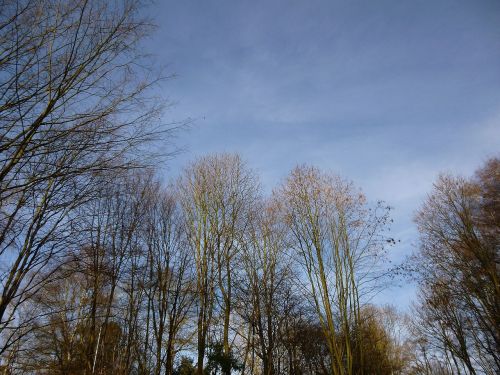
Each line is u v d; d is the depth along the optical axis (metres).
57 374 12.57
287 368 19.59
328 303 16.66
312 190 18.94
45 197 8.27
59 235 8.79
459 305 22.72
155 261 17.03
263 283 18.69
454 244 22.45
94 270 10.77
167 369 15.27
